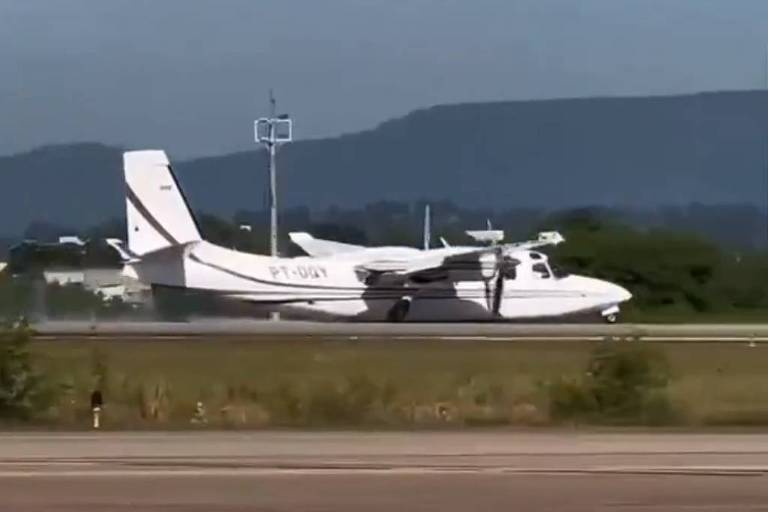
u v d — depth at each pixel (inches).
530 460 2564.0
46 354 5068.9
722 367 5423.2
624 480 2287.2
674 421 3666.3
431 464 2501.2
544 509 2005.4
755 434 3179.1
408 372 5059.1
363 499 2084.2
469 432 3228.3
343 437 3046.3
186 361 5477.4
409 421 3656.5
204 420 3639.3
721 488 2203.5
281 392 4020.7
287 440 2957.7
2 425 3489.2
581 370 4950.8
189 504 2027.6
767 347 6530.5
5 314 4608.8
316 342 6565.0
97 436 3073.3
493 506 2026.3
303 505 2026.3
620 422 3678.6
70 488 2172.7
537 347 6309.1
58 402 3767.2
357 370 5142.7
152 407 3747.5
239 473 2357.3
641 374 3868.1
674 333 7367.1
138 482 2240.4
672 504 2048.5
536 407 3814.0
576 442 2933.1
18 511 1959.9
